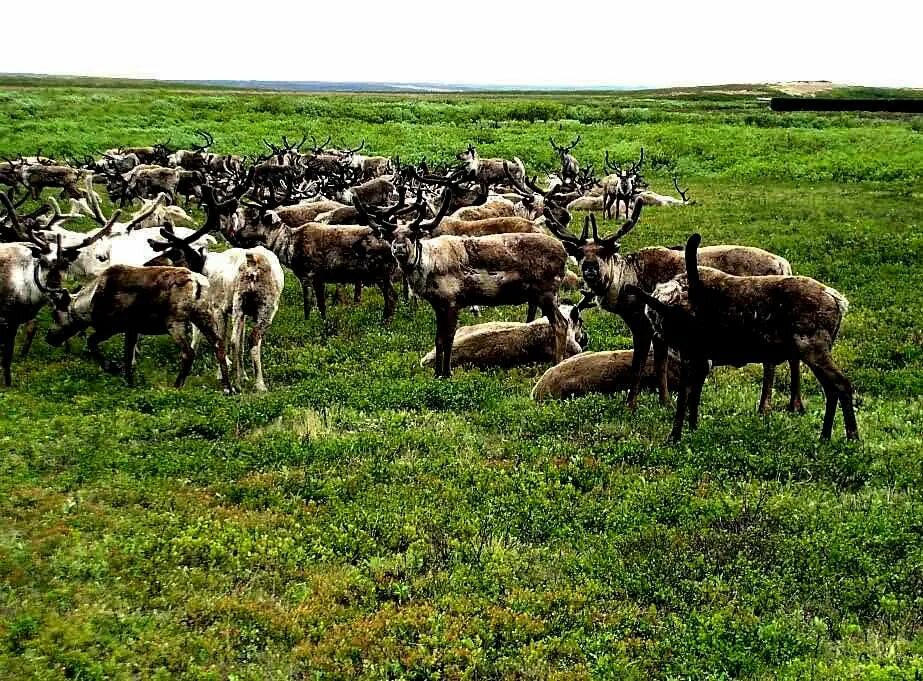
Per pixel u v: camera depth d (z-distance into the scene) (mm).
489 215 18391
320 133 43875
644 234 22297
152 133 41969
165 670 5656
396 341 13898
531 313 14469
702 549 7027
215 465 8766
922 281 16516
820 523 7320
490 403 10672
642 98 81938
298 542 7320
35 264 11711
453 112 52156
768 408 10281
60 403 10727
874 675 5246
